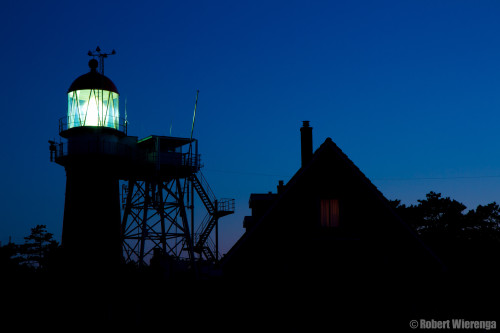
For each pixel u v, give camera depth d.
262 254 30.08
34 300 49.00
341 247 30.20
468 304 34.50
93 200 52.47
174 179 59.09
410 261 30.25
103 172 53.34
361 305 29.73
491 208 64.06
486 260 43.28
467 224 62.75
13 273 56.62
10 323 44.06
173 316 43.41
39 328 43.69
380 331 29.59
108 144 53.25
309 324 29.52
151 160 56.47
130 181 58.59
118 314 45.72
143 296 48.25
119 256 53.69
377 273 30.02
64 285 50.78
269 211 30.23
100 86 54.25
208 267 55.94
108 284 51.31
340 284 29.88
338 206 30.66
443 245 54.75
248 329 29.39
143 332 42.16
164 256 57.50
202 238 58.09
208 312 41.88
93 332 43.69
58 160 53.22
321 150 30.72
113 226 53.47
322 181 30.61
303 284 29.83
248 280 29.81
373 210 30.48
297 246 30.11
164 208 58.31
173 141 57.28
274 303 29.66
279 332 29.42
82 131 52.81
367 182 30.52
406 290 30.00
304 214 30.38
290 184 30.42
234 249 29.91
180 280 53.53
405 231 30.42
